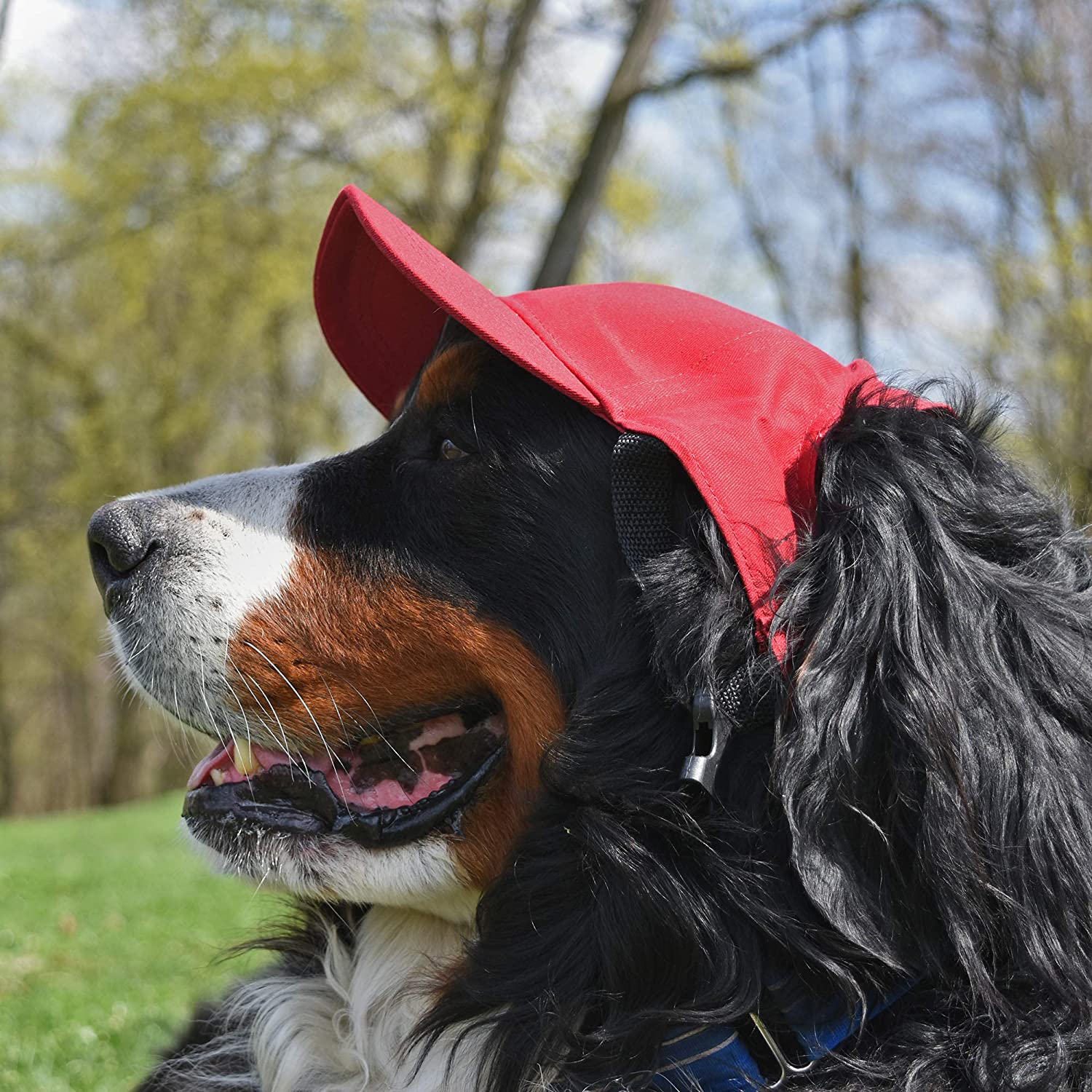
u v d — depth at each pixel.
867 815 0.50
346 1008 0.60
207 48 2.83
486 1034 0.54
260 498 0.60
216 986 0.88
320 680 0.57
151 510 0.60
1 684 6.82
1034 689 0.51
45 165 3.34
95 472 4.69
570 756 0.53
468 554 0.56
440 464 0.57
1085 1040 0.49
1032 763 0.50
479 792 0.56
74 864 2.10
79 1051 0.90
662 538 0.53
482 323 0.53
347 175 2.93
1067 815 0.50
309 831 0.58
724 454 0.52
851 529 0.52
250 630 0.57
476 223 2.69
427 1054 0.56
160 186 3.01
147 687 0.59
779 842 0.51
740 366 0.55
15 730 7.64
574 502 0.55
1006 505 0.54
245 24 2.81
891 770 0.50
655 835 0.52
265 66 2.72
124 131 2.93
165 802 4.13
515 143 2.78
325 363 4.89
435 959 0.58
